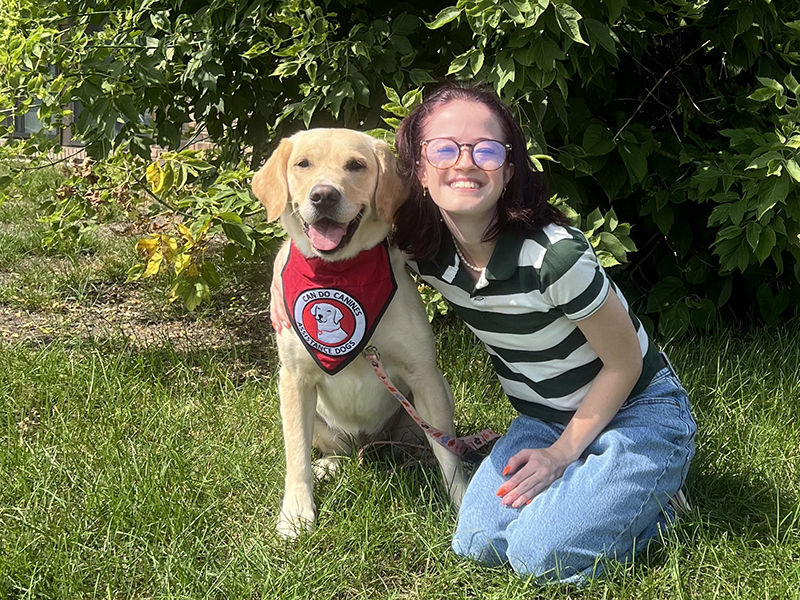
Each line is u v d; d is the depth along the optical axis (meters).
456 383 3.52
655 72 4.19
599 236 3.13
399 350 2.62
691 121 4.11
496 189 2.10
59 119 4.19
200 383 3.57
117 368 3.61
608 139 3.56
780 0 3.73
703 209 4.11
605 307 2.18
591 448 2.33
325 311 2.50
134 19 3.79
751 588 2.07
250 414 3.24
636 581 2.12
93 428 3.08
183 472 2.65
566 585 2.12
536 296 2.21
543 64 2.86
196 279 3.59
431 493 2.53
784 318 4.41
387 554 2.31
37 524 2.40
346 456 2.96
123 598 2.13
